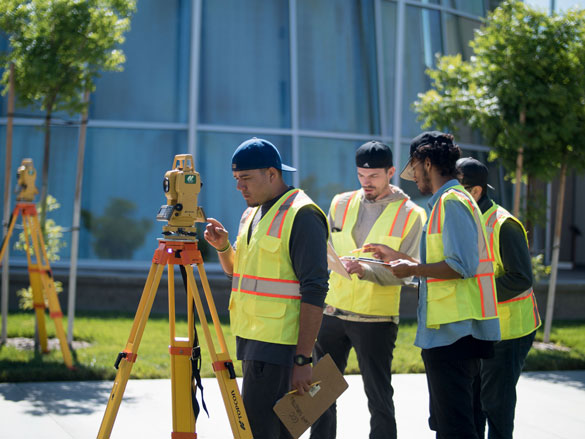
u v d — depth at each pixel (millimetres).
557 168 8555
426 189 3527
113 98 11016
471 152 13125
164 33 11156
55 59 6746
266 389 3078
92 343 7449
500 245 3953
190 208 3162
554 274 8820
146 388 5879
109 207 10852
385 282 4016
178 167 3291
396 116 11867
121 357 3068
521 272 3906
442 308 3320
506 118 8102
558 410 5730
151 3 11156
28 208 6484
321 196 11461
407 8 12492
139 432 4703
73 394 5578
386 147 4254
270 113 11359
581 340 8961
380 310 4082
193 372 3293
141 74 11070
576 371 7367
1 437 4457
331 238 4426
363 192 4430
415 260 3988
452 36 13094
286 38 11531
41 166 10812
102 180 10883
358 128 11789
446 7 13016
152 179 10984
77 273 10094
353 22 11891
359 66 11875
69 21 6719
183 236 3146
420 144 3488
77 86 6996
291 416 3035
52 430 4645
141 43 11094
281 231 3125
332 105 11672
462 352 3305
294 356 3023
